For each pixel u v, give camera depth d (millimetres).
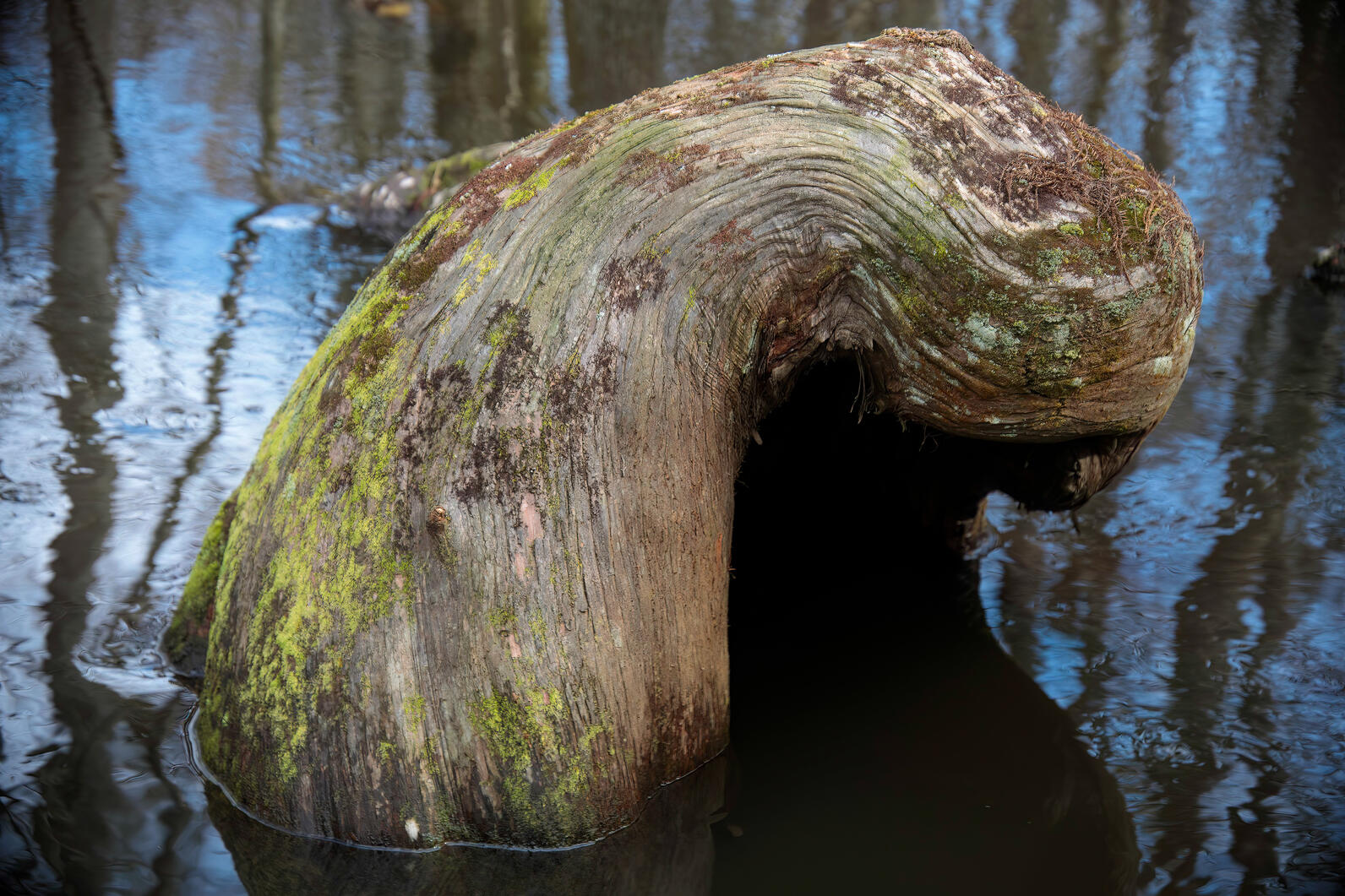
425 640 2674
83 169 7562
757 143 2908
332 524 2773
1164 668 3574
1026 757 3229
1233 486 4688
